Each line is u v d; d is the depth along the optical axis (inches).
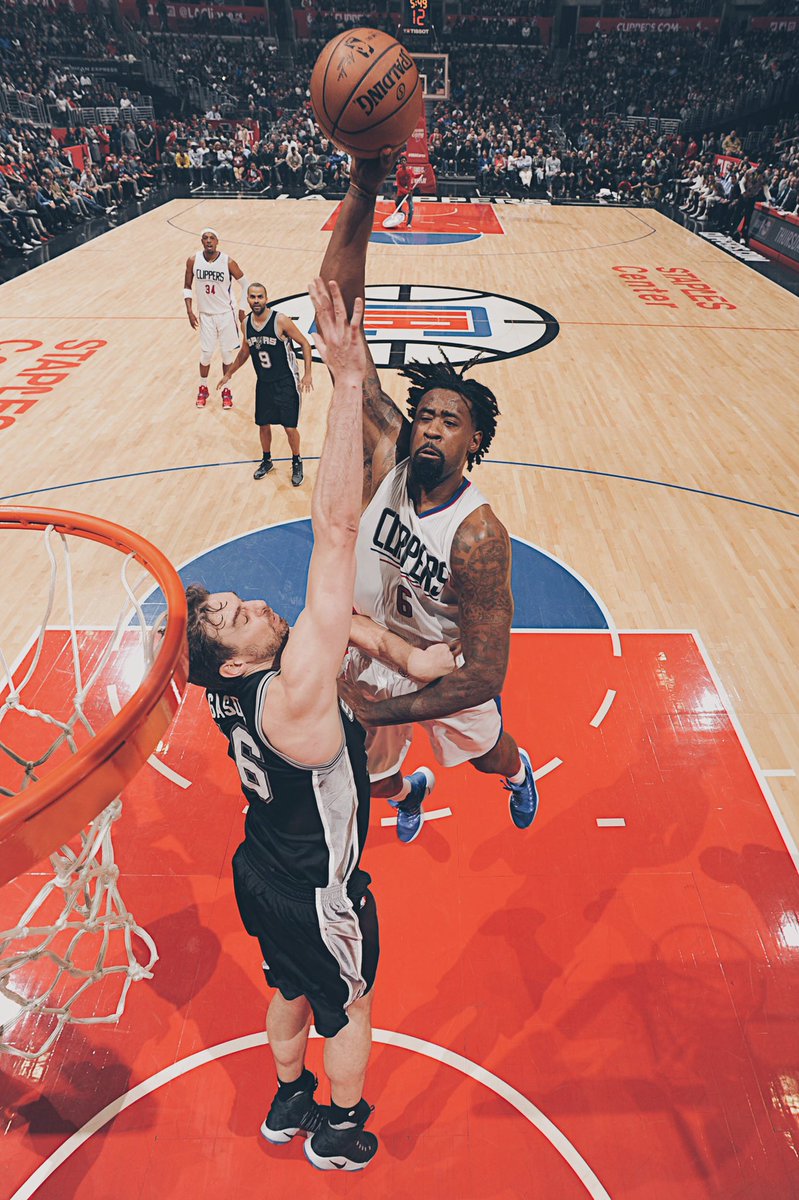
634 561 226.4
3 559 222.8
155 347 381.4
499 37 1079.6
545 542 234.4
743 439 299.3
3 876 59.2
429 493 102.9
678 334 410.9
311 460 281.0
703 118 916.0
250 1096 110.5
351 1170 101.8
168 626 74.9
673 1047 116.0
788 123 820.6
